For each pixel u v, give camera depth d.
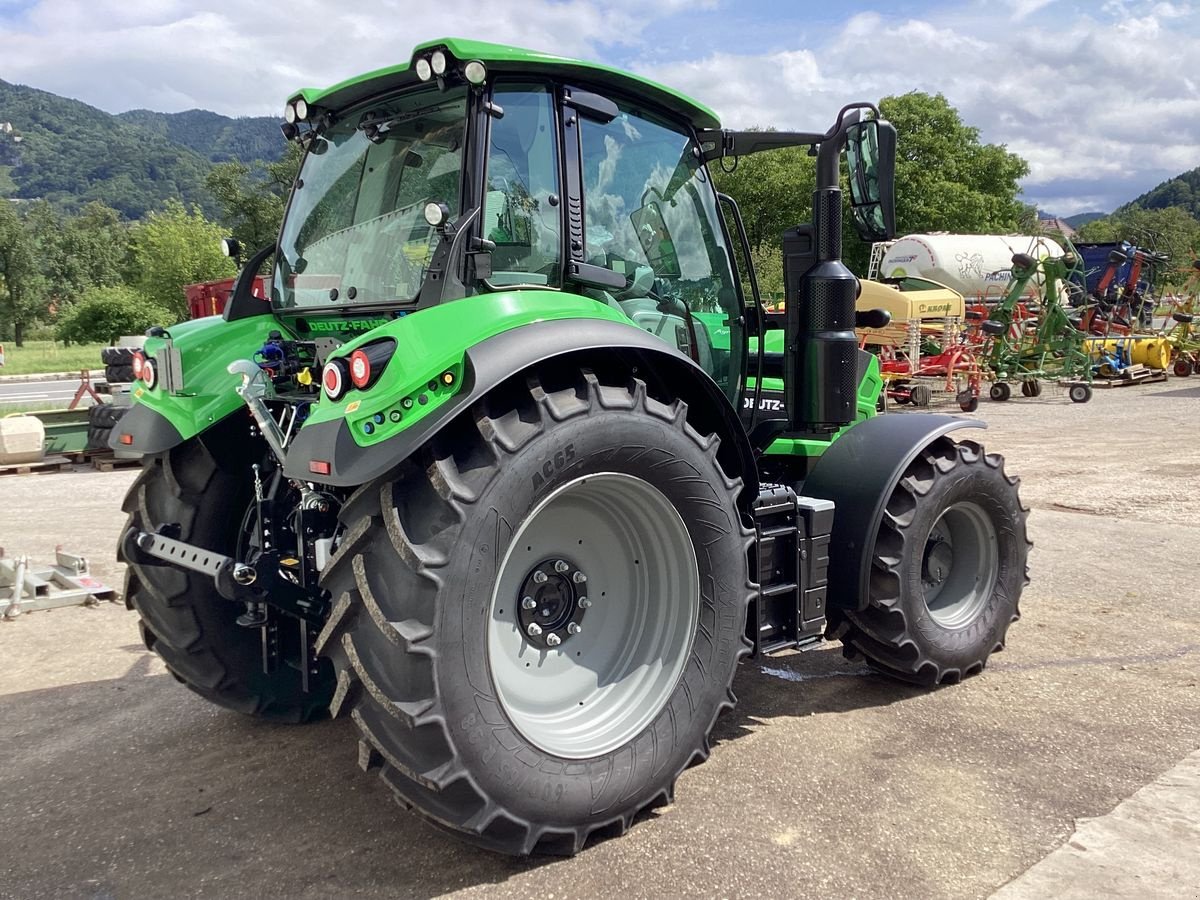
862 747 3.24
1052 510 7.18
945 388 14.72
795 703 3.67
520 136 2.82
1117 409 13.84
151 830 2.76
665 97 3.27
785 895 2.36
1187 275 19.34
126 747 3.36
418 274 2.86
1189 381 18.20
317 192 3.35
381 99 3.10
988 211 39.12
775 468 4.06
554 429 2.41
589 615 2.86
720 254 3.68
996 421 12.63
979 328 15.32
